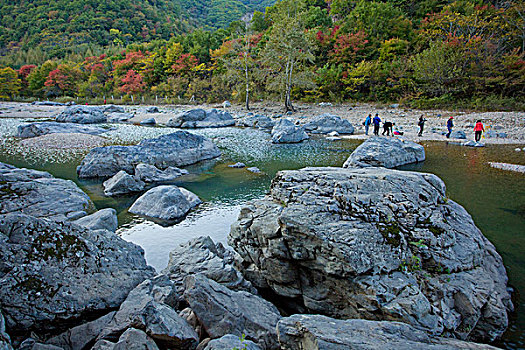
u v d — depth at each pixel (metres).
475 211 10.73
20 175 10.62
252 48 59.94
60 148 21.69
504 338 5.21
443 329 4.87
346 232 5.78
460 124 29.27
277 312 5.87
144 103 65.56
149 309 4.62
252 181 15.05
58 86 79.38
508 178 14.26
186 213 11.30
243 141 25.73
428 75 39.44
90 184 14.63
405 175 7.49
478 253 6.27
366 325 4.30
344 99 50.94
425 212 6.55
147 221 10.62
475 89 38.53
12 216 5.40
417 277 5.60
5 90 75.50
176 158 17.84
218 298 5.32
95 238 6.34
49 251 5.45
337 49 52.81
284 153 21.00
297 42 41.66
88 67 82.12
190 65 70.69
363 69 46.88
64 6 128.12
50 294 5.08
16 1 135.25
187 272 6.71
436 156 18.67
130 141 24.34
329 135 27.91
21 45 115.62
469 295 5.34
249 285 6.74
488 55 38.06
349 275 5.43
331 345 3.72
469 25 43.25
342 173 7.50
